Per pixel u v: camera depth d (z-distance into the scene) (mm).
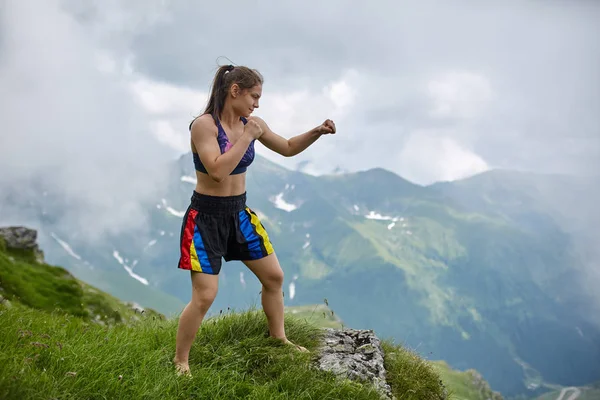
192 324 6391
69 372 5348
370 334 8266
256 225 6898
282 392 6254
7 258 34375
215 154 6156
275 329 7348
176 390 5902
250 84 6387
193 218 6500
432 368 8109
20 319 7117
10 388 4926
